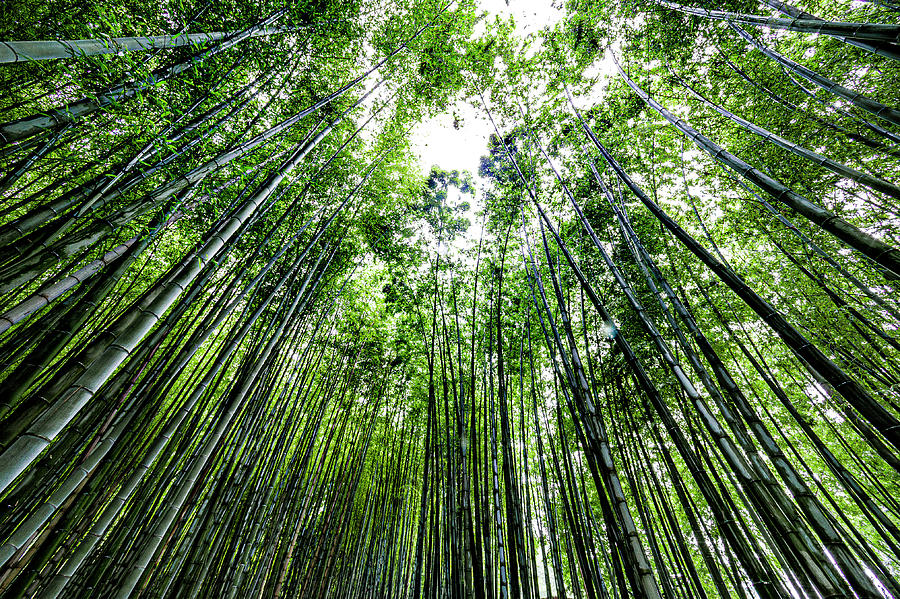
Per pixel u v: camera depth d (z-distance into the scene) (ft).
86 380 4.99
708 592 17.19
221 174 12.14
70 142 9.29
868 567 10.87
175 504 10.02
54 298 6.45
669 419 8.25
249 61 13.64
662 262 17.34
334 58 16.83
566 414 18.34
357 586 19.08
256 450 14.10
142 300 5.98
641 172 17.51
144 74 8.50
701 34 15.81
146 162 8.82
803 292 16.39
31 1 9.57
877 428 5.05
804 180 15.40
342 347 20.49
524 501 15.74
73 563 7.97
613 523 8.61
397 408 22.59
